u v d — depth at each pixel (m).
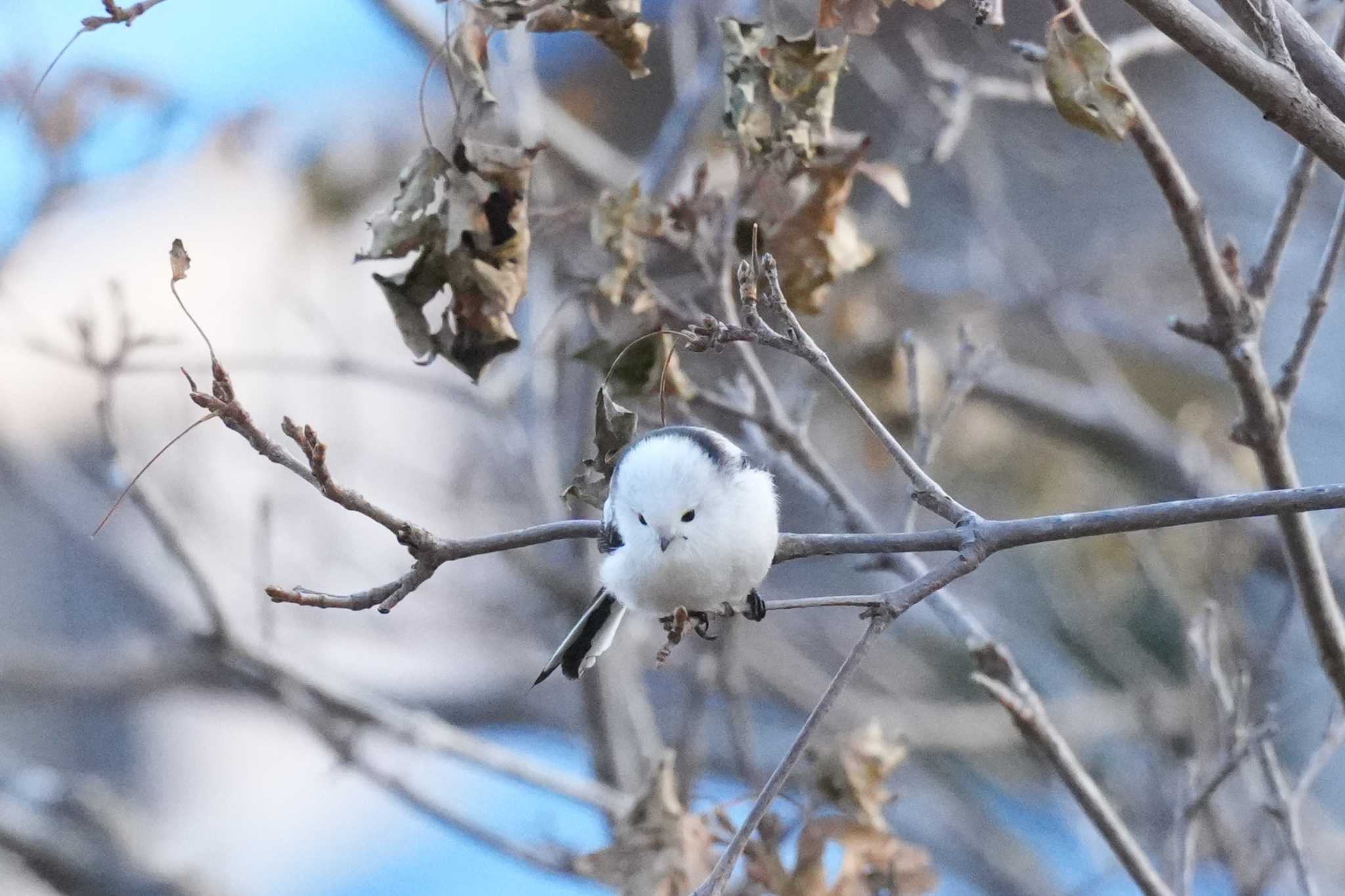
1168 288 16.38
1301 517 7.04
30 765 17.95
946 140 9.29
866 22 6.34
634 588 6.59
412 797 10.62
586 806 11.77
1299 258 16.66
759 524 6.40
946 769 15.92
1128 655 13.01
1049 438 14.98
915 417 8.13
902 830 15.22
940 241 15.99
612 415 6.69
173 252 5.12
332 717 11.30
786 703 16.23
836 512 8.30
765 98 6.94
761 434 8.62
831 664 17.06
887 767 7.71
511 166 6.67
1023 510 15.12
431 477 15.59
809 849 7.48
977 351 9.82
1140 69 16.77
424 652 16.34
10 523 18.00
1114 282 16.44
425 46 12.35
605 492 6.80
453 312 6.82
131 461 14.98
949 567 5.62
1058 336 15.62
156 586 15.33
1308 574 7.15
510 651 16.75
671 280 8.47
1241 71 5.81
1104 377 15.07
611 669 11.80
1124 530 5.62
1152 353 16.42
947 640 17.00
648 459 6.49
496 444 14.47
